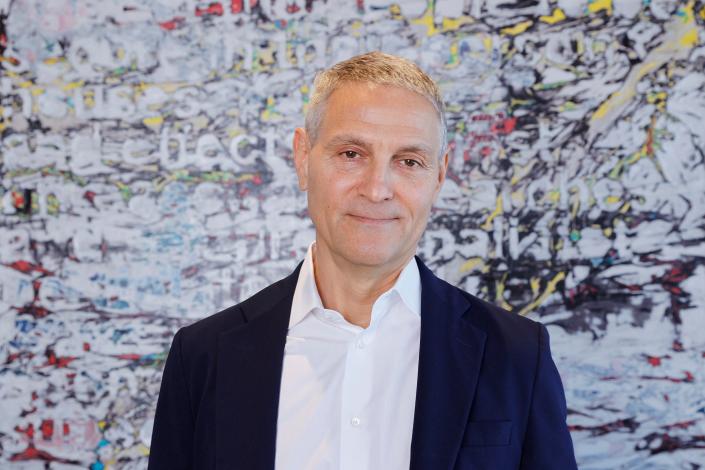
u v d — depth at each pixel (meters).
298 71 1.89
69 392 1.92
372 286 1.05
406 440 0.99
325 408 1.03
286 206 1.89
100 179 1.92
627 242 1.77
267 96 1.89
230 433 1.02
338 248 0.99
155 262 1.90
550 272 1.79
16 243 1.93
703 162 1.74
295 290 1.12
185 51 1.91
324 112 1.00
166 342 1.90
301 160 1.13
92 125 1.92
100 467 1.90
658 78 1.76
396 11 1.86
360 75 0.98
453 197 1.83
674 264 1.75
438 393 0.99
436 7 1.84
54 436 1.91
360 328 1.06
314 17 1.88
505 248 1.81
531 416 1.01
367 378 1.04
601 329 1.78
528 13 1.81
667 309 1.76
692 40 1.75
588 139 1.79
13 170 1.93
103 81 1.92
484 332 1.06
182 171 1.91
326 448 1.01
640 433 1.76
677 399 1.75
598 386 1.77
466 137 1.83
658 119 1.76
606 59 1.78
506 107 1.82
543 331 1.08
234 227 1.90
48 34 1.94
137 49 1.92
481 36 1.83
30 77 1.93
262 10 1.90
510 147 1.82
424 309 1.06
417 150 0.97
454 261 1.82
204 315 1.89
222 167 1.90
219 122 1.90
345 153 0.98
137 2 1.92
